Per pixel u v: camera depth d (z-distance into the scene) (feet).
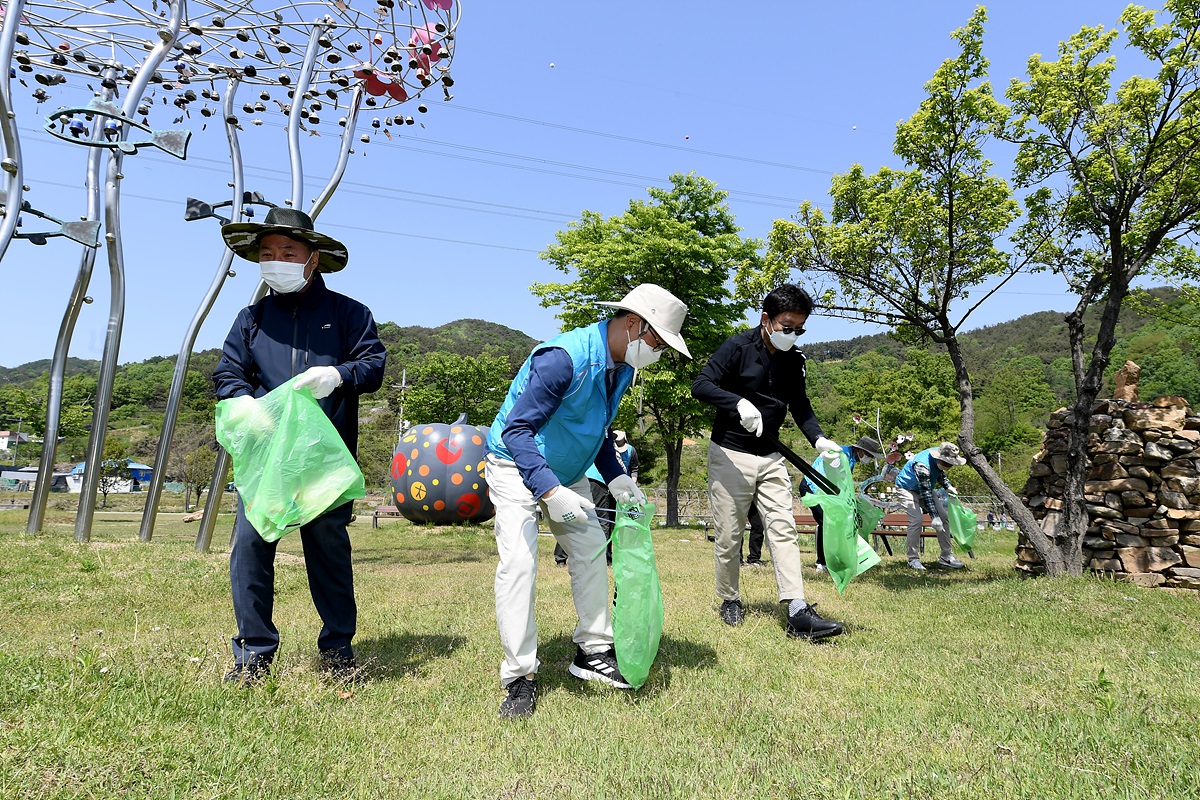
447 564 28.66
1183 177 21.09
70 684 8.07
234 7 25.04
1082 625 15.62
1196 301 30.07
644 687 10.39
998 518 69.56
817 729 8.27
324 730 8.07
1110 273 22.54
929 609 17.53
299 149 28.45
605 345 10.43
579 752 7.69
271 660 10.16
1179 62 20.21
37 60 24.20
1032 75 22.48
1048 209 24.93
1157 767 6.86
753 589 20.72
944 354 149.48
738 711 8.99
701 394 14.78
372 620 15.34
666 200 71.20
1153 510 21.40
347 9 26.25
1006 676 10.99
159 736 7.06
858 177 26.84
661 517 76.64
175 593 17.52
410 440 51.80
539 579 21.88
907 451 35.86
